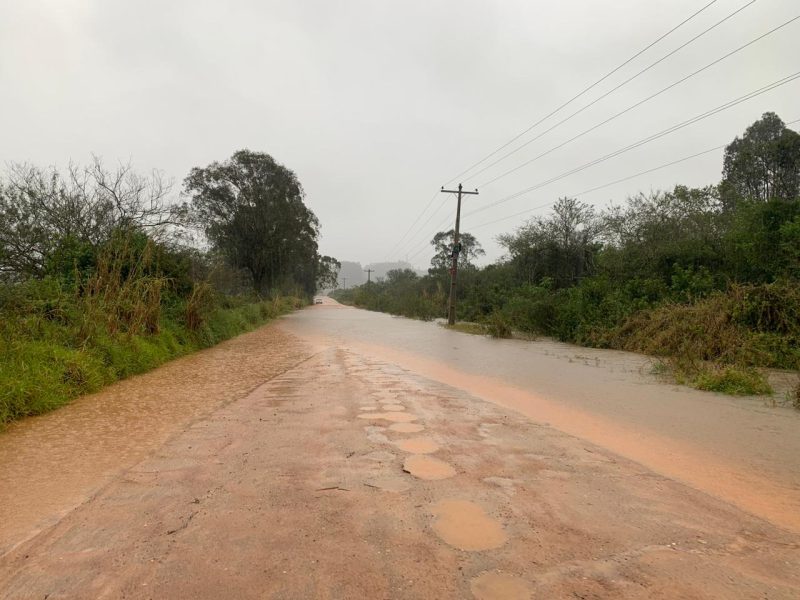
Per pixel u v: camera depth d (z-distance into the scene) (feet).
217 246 135.44
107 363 31.83
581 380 31.65
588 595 8.69
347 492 13.30
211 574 9.36
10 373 23.15
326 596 8.64
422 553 10.11
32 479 14.64
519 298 72.54
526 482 14.11
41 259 45.75
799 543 10.72
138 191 55.31
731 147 100.17
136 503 12.76
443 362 40.19
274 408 23.36
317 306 228.22
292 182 143.64
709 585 9.03
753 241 48.39
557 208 92.22
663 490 13.65
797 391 24.67
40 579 9.28
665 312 48.29
